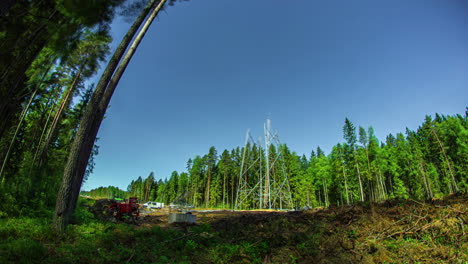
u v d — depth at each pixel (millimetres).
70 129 22297
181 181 73062
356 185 47531
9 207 9461
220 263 6359
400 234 7621
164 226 11430
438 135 44281
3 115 13398
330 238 7879
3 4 5461
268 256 6910
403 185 49312
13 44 8820
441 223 7332
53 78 16938
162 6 10109
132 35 9531
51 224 7496
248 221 12250
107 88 9578
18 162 17062
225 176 61469
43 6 8219
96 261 5309
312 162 61938
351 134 45750
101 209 13875
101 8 7906
